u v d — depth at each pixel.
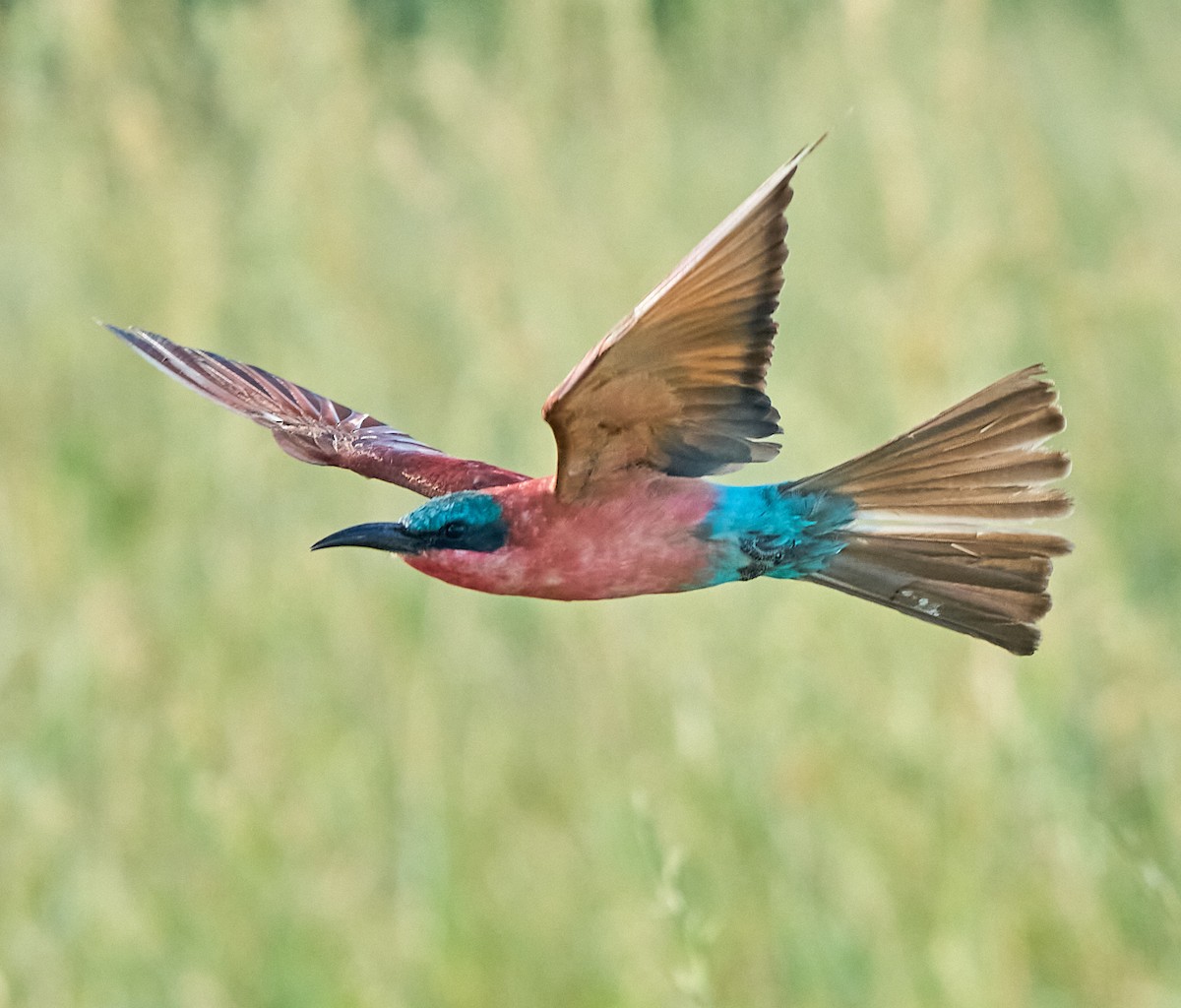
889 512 8.45
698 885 11.62
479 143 17.52
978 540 8.48
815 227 17.45
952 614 8.54
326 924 11.84
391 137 17.33
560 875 12.09
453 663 13.40
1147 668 12.60
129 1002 11.40
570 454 7.86
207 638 13.77
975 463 8.32
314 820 12.48
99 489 15.05
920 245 14.98
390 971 11.67
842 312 16.56
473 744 12.94
